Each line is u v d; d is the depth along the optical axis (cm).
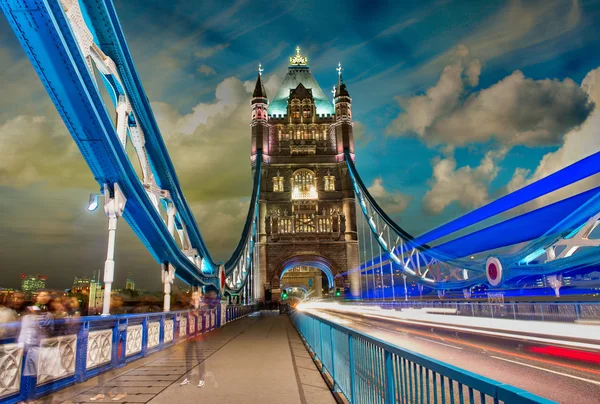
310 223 9706
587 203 3719
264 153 10269
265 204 9812
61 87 1055
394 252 8531
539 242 3922
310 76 11950
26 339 712
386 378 485
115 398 766
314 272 14125
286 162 10181
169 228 2306
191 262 2461
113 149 1238
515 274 3844
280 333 2325
